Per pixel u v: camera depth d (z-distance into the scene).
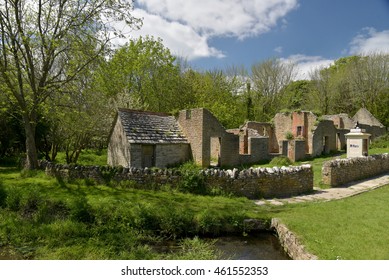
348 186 14.09
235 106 43.16
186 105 37.72
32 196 10.08
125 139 19.67
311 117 30.59
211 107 37.41
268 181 12.10
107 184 12.28
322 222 8.10
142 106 32.78
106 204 9.43
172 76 36.84
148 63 34.44
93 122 19.83
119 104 28.23
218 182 11.80
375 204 10.05
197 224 8.92
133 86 34.38
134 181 12.09
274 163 22.19
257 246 8.11
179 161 22.23
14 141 23.39
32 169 15.40
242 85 48.09
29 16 15.39
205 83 41.50
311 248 6.43
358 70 46.38
